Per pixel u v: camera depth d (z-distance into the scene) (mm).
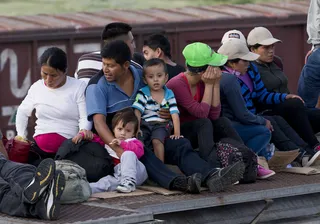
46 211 12547
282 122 17984
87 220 12469
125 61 15250
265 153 17531
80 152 14992
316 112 19172
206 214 14305
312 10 19609
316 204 15711
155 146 15500
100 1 62750
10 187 13367
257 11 35344
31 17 32375
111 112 15516
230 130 16250
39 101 15391
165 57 18016
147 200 14023
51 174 12555
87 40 31234
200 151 15812
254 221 14398
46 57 15055
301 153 17750
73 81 15594
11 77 29812
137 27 31703
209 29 33094
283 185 15398
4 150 15008
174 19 32688
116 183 14844
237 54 17672
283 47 34938
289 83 35250
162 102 15719
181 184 14586
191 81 16172
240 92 16922
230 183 14711
